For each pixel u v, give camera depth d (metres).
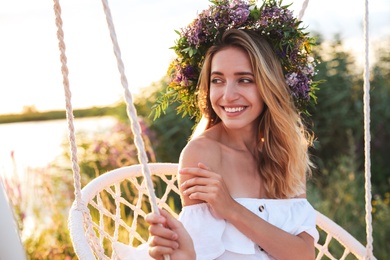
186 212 2.30
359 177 6.19
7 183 4.18
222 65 2.33
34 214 4.41
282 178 2.47
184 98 2.56
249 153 2.50
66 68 2.04
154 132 6.23
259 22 2.40
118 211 2.59
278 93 2.38
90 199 2.46
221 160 2.42
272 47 2.42
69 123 2.11
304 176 2.58
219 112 2.38
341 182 5.82
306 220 2.49
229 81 2.34
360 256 2.65
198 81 2.46
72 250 4.16
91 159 5.79
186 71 2.51
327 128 6.76
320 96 6.79
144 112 6.46
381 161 6.66
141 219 4.86
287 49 2.42
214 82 2.38
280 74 2.40
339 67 6.96
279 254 2.32
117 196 2.61
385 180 6.55
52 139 8.98
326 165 6.67
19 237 2.08
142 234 4.53
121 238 4.27
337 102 6.79
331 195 5.79
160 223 1.89
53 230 4.30
